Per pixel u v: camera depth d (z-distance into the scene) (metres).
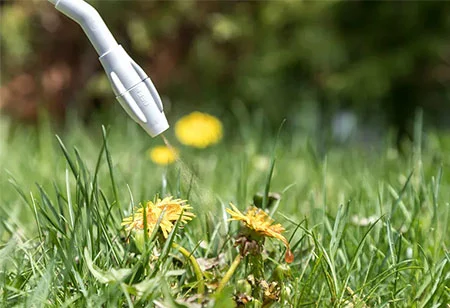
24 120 8.23
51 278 1.77
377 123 7.90
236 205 2.81
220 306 1.62
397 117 8.13
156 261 1.82
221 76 8.20
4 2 8.53
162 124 1.85
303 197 3.56
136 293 1.63
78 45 8.28
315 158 4.05
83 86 8.20
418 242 2.39
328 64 8.00
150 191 3.20
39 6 8.12
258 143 5.61
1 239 2.33
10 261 1.95
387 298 2.02
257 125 7.64
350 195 3.03
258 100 8.05
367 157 4.85
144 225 1.74
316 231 2.35
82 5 1.83
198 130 5.15
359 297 1.94
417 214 2.54
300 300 1.87
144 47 7.93
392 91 8.12
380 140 7.83
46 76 8.19
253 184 3.67
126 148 5.11
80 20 1.83
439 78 8.10
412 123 8.08
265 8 8.04
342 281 2.05
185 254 1.85
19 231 2.46
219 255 2.06
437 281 2.04
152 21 7.93
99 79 7.84
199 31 8.19
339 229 2.17
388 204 2.79
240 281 1.80
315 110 7.66
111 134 6.00
